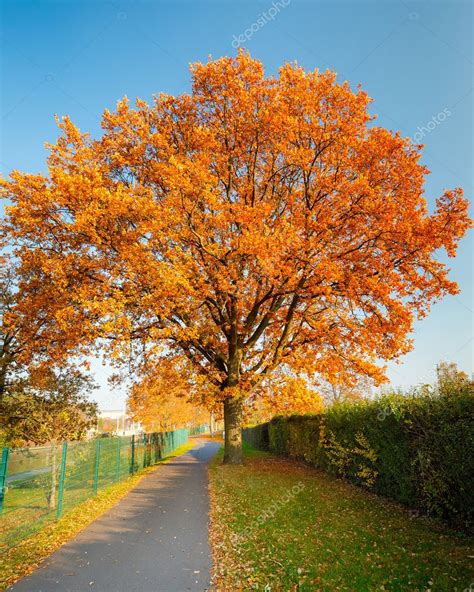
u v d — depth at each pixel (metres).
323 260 13.88
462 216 13.34
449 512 7.77
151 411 42.25
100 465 13.63
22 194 13.66
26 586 5.53
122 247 14.07
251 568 5.98
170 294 13.85
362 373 16.33
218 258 15.41
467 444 7.10
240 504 10.70
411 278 14.67
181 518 9.41
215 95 17.25
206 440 65.50
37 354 15.95
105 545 7.34
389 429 9.96
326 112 15.93
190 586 5.45
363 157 14.87
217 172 17.98
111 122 17.56
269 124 15.70
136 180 17.61
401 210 14.03
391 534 7.30
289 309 18.23
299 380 18.78
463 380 7.96
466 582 5.00
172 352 18.52
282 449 25.67
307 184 16.52
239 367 19.09
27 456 8.73
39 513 9.04
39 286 15.73
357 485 12.76
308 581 5.39
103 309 13.05
